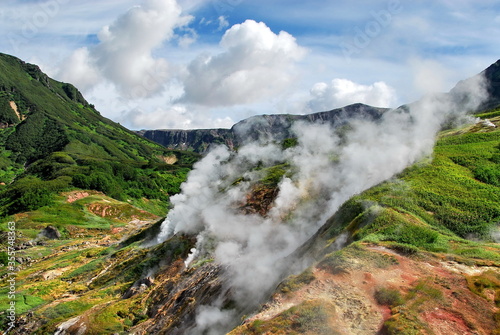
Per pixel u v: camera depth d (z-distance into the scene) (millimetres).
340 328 12844
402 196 25219
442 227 21734
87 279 46125
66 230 87312
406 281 15070
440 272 15500
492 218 21656
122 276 41094
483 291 13656
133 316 30312
